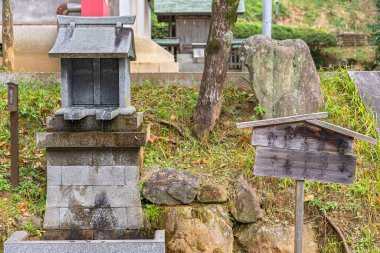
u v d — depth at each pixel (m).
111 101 5.44
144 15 14.72
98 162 5.25
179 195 5.54
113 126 5.16
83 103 5.44
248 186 5.81
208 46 7.00
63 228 5.23
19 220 5.36
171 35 21.05
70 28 5.19
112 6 10.77
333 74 8.35
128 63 5.43
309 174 4.57
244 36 23.23
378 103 7.56
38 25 10.73
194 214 5.48
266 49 7.41
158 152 6.64
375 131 7.00
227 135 7.05
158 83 8.18
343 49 24.48
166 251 5.41
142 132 5.14
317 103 7.25
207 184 5.70
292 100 7.22
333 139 4.54
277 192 6.01
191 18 19.64
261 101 7.26
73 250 4.95
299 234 4.70
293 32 23.80
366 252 5.45
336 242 5.58
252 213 5.66
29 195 5.73
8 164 6.27
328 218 5.71
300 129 4.57
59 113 5.14
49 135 5.09
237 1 6.89
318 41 23.77
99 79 5.41
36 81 8.06
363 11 31.81
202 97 7.03
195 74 8.18
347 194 6.02
